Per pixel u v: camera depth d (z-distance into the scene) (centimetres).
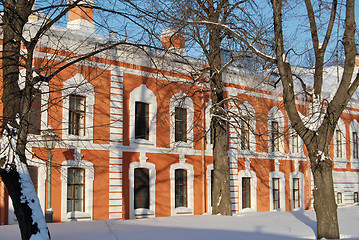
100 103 2358
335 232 1446
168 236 1482
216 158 2377
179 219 1959
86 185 2275
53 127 2159
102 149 2348
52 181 2136
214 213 2336
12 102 1274
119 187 2394
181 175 2716
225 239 1450
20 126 1240
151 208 2522
